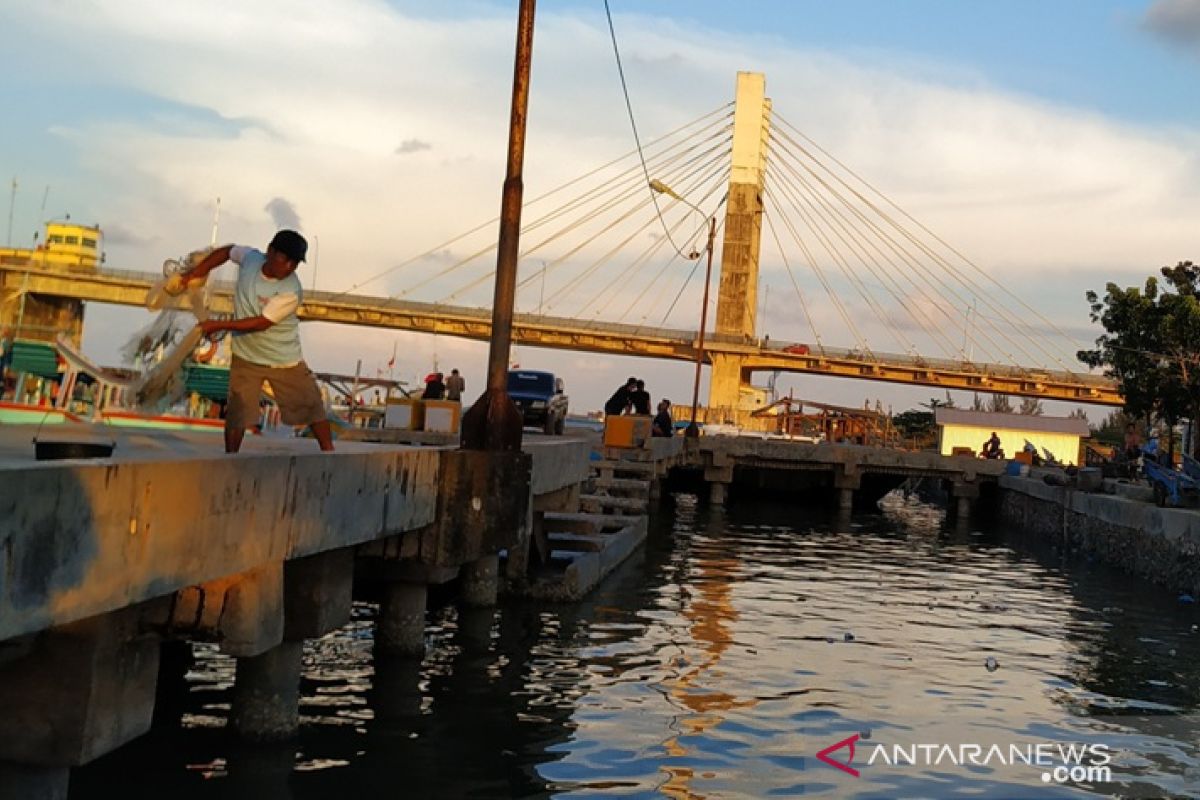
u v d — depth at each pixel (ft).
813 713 33.19
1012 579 73.87
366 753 26.71
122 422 55.52
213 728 27.63
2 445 26.53
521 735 29.17
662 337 318.24
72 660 17.93
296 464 23.66
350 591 29.17
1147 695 38.73
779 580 64.69
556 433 95.76
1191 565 67.87
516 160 34.78
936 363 325.01
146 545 18.11
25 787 18.28
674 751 28.60
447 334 318.45
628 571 63.16
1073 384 317.01
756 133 317.22
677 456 125.49
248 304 25.27
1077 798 26.76
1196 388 118.42
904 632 48.91
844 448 133.39
